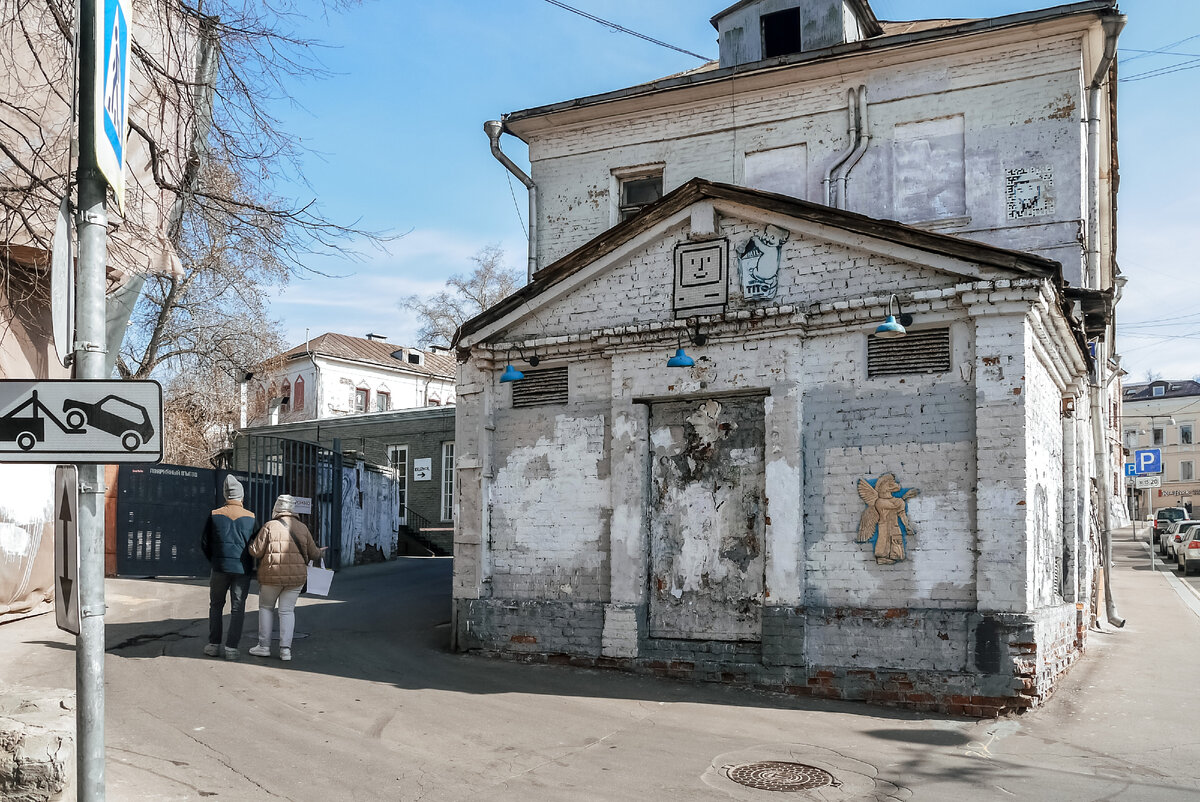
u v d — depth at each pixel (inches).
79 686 143.9
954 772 259.0
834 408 365.7
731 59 660.1
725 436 389.1
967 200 521.7
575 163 633.0
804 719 317.1
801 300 377.1
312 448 705.0
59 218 152.7
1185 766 267.7
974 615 329.1
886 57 545.6
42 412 147.3
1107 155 619.8
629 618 390.9
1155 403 2726.4
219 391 1073.5
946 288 344.8
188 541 595.8
